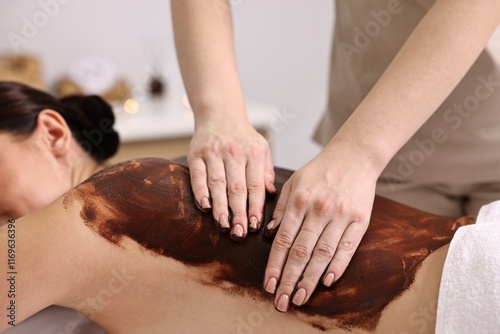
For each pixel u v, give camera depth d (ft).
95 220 3.28
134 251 3.28
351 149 3.28
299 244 3.08
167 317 3.40
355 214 3.13
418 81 3.35
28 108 3.95
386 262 3.14
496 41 4.15
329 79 5.15
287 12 10.06
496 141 4.36
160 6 9.45
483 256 2.99
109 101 9.02
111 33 9.25
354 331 3.11
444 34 3.37
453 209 4.77
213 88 3.71
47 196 3.92
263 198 3.33
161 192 3.36
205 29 3.87
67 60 9.09
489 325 2.83
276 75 10.24
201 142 3.52
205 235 3.27
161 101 9.03
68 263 3.24
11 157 3.86
